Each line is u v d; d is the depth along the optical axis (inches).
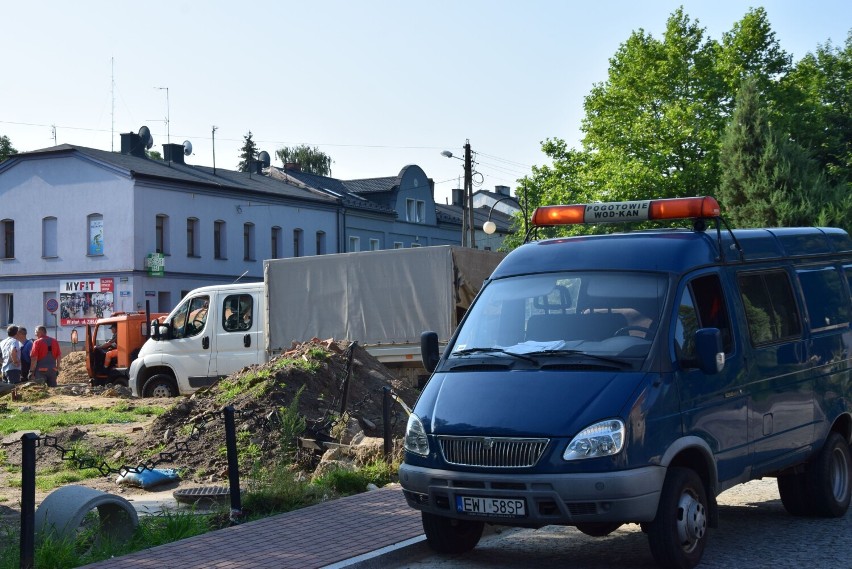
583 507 272.4
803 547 315.9
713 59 1781.5
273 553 311.3
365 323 837.8
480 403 291.3
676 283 309.7
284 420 496.4
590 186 1822.1
